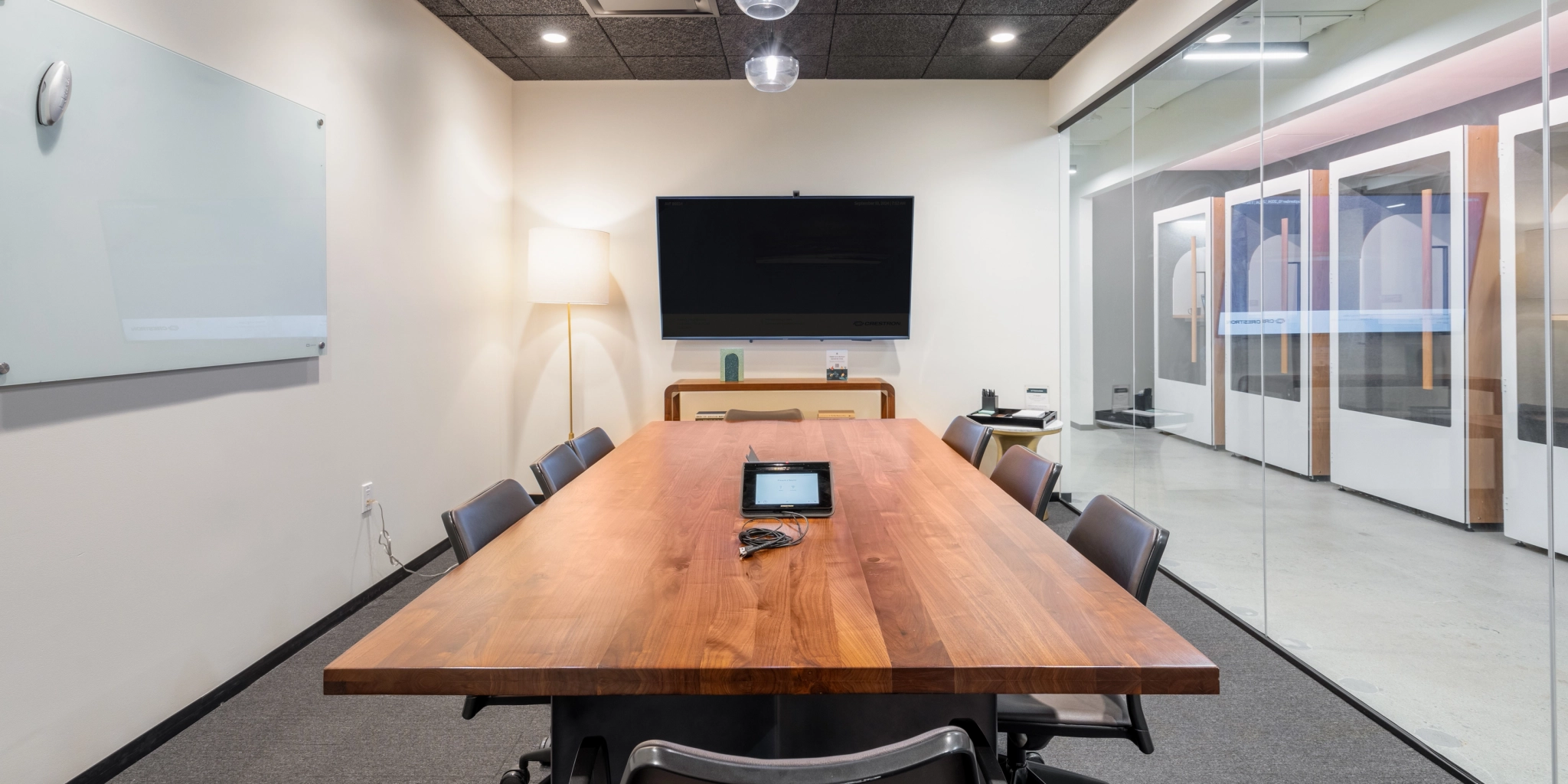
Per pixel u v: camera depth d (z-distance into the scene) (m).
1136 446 4.21
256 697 2.62
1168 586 3.74
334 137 3.19
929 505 2.08
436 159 4.09
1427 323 2.18
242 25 2.66
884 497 2.17
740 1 2.72
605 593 1.42
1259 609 3.08
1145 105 4.04
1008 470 2.53
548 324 5.19
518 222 5.15
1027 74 5.08
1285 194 2.87
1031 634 1.23
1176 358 3.76
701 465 2.66
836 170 5.17
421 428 3.95
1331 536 2.63
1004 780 1.22
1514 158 1.87
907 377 5.26
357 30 3.36
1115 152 4.41
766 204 5.04
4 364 1.84
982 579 1.49
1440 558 2.16
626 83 5.13
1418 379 2.22
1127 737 1.58
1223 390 3.34
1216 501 3.42
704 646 1.19
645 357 5.21
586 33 4.30
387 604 3.46
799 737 1.46
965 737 0.91
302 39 2.98
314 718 2.49
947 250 5.22
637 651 1.17
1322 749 2.27
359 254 3.38
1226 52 3.27
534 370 5.20
